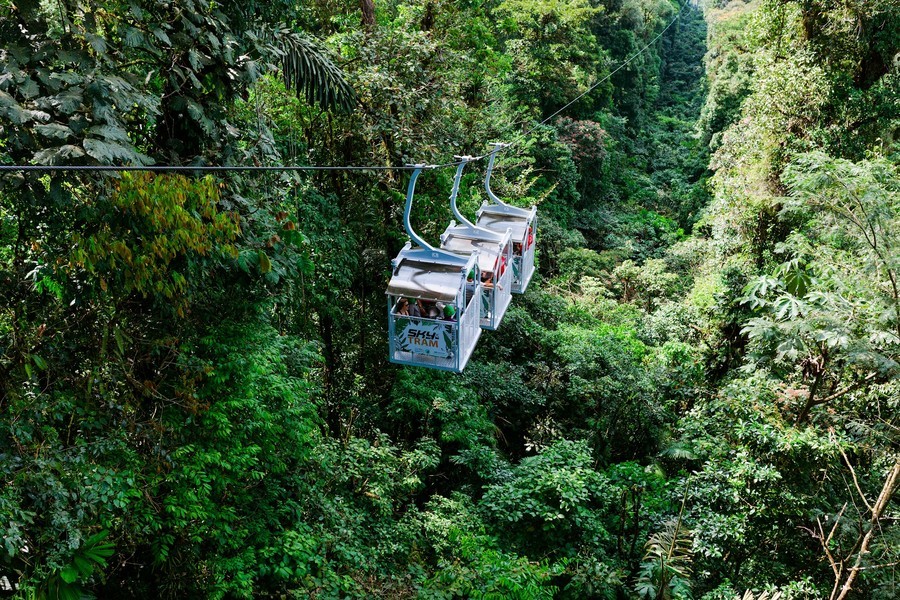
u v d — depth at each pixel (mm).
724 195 17984
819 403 11828
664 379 16641
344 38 12359
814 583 9945
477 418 13203
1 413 5617
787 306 9945
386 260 13320
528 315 18547
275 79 10898
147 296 7070
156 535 6758
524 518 11180
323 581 7715
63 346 6379
